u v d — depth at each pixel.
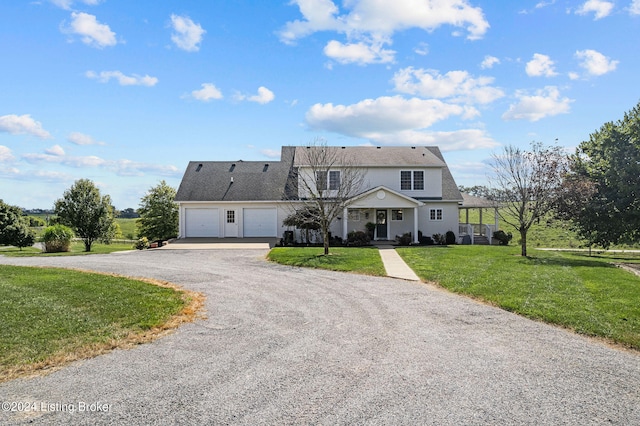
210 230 27.88
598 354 6.36
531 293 10.50
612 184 22.44
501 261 16.89
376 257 18.05
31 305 8.84
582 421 4.30
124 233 56.91
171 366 5.80
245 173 30.05
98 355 6.20
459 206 27.89
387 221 27.69
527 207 20.55
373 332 7.50
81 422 4.22
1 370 5.52
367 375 5.51
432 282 12.55
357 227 27.58
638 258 23.70
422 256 18.52
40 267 15.41
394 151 29.78
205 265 16.41
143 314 8.37
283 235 26.41
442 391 5.01
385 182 27.50
